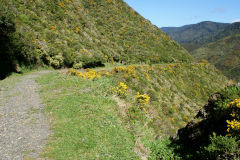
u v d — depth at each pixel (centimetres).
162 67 4234
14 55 1692
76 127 715
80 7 4819
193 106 3102
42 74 1739
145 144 801
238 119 648
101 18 5444
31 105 885
